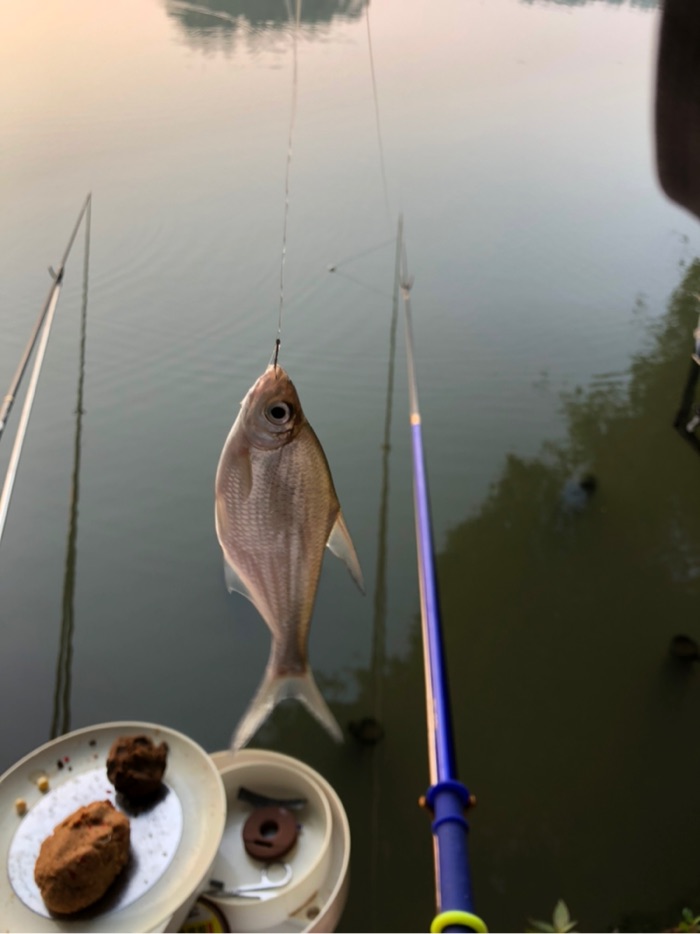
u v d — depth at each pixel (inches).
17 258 38.5
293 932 17.6
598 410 34.5
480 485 31.7
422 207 42.4
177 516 29.0
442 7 51.4
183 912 16.1
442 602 28.3
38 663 25.6
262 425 10.1
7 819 17.7
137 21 48.5
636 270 40.5
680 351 37.0
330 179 42.8
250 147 44.5
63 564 28.0
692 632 27.5
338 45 49.6
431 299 38.6
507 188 43.9
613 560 29.8
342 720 24.8
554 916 19.3
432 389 34.6
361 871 21.6
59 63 46.2
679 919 20.6
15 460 25.4
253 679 25.2
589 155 45.3
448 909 9.8
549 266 39.9
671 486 31.9
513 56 51.5
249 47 48.4
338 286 38.3
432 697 14.6
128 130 44.4
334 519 10.9
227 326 36.1
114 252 38.7
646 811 23.2
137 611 26.8
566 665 27.0
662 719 25.2
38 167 42.1
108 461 30.7
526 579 29.2
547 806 23.4
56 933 15.4
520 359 36.1
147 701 24.7
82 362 34.0
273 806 19.7
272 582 11.1
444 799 11.3
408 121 47.3
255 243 39.8
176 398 32.5
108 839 16.1
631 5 54.6
